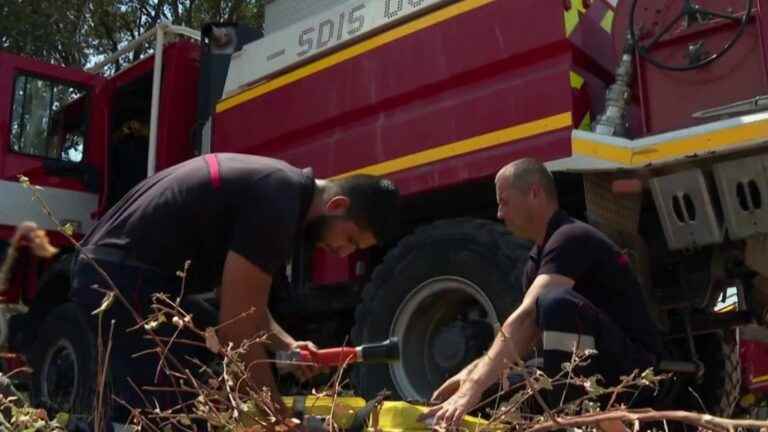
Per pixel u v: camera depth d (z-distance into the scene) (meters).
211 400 2.15
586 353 2.20
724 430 1.60
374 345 2.62
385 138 4.50
